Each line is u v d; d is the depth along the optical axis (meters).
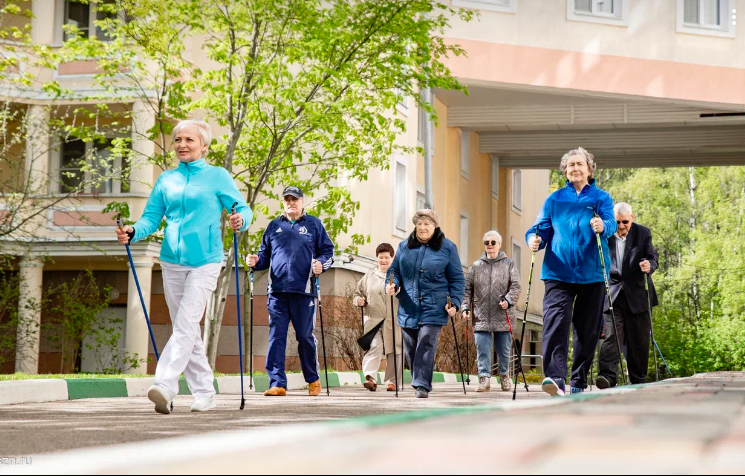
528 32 27.94
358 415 8.69
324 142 18.09
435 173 33.84
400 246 12.62
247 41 17.17
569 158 10.07
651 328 12.53
